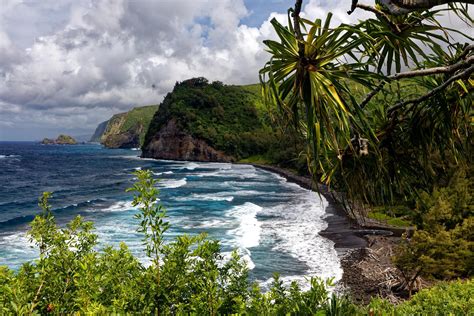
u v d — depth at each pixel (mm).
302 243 30438
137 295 3799
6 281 3596
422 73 2771
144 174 3971
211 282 3953
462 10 2752
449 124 3082
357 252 27984
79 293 3568
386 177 3133
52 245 4211
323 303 4527
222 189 63625
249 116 153000
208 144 138750
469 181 20812
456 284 9617
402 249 20438
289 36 2348
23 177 87438
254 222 37969
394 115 3166
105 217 40375
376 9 2811
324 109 2271
